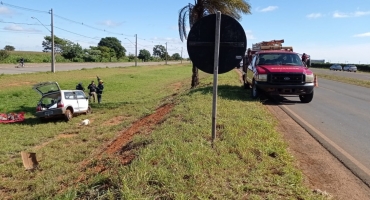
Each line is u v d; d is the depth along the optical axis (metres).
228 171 4.15
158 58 156.38
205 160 4.44
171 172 3.99
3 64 58.78
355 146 5.98
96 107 18.08
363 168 4.75
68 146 9.85
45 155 8.73
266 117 7.87
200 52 5.11
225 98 11.03
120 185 3.76
